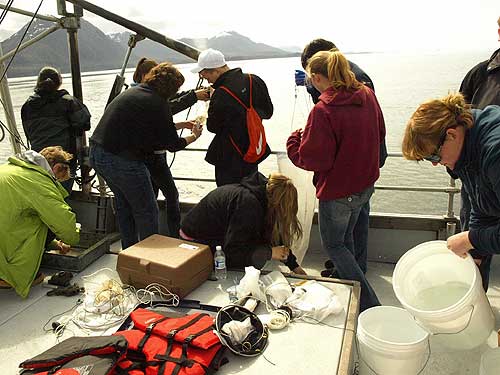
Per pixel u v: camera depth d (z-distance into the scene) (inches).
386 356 68.3
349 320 80.0
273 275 93.0
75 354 66.0
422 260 80.0
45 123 133.4
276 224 92.5
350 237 98.2
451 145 59.6
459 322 67.3
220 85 110.6
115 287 91.1
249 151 111.0
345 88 84.7
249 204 91.2
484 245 64.6
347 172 86.3
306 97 117.3
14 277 92.4
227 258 94.4
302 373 67.6
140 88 103.3
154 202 111.0
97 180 148.8
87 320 84.5
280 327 78.5
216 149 114.0
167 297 89.1
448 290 80.3
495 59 91.0
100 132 102.7
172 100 124.5
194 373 65.1
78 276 103.8
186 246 96.2
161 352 68.8
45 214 93.0
